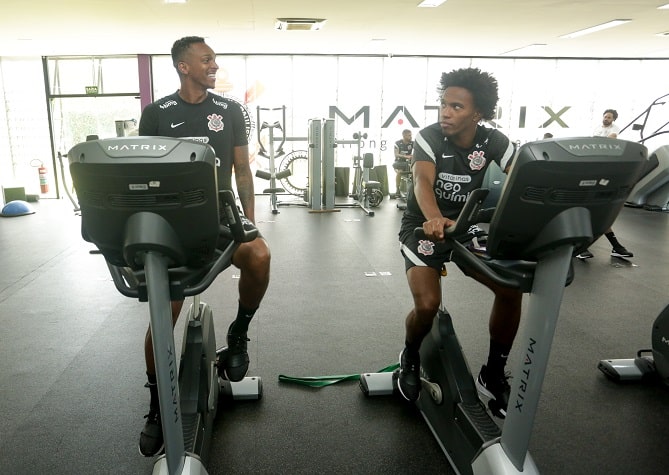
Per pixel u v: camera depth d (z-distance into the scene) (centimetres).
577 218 117
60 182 963
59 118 962
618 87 1075
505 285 137
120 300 359
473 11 625
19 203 746
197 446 152
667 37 812
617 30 754
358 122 1026
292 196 932
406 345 197
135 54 933
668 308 227
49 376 245
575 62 1053
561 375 248
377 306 346
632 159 112
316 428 202
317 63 995
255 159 1019
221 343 284
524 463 138
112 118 973
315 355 268
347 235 589
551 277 126
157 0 550
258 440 194
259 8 598
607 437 198
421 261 185
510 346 193
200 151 103
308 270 435
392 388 225
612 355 271
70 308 342
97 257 484
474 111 167
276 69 991
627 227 632
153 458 183
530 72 1052
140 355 269
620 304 350
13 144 960
